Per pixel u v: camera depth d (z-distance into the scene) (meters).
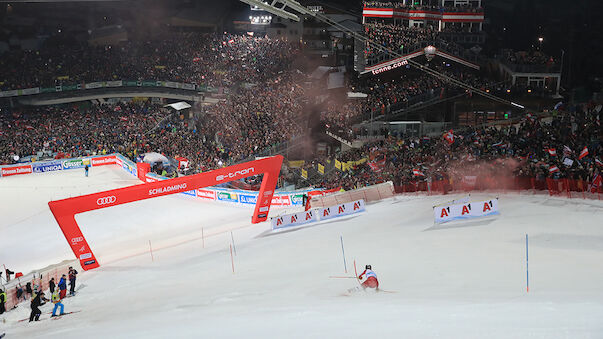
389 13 60.19
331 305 11.27
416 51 53.44
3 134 54.81
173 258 24.83
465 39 58.50
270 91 59.56
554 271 12.84
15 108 64.12
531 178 24.91
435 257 15.80
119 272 23.61
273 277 16.36
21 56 72.00
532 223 19.22
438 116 46.91
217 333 9.66
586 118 32.66
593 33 81.56
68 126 57.94
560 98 48.59
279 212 33.34
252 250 23.00
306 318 10.04
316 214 28.03
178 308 13.91
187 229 32.09
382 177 32.75
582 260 13.95
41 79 66.19
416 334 7.78
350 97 50.06
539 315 8.23
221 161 44.69
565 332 6.97
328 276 15.14
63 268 23.47
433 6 60.00
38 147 51.84
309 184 42.47
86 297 20.08
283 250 21.41
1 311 19.41
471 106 46.81
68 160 48.34
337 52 73.62
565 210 20.75
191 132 56.53
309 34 78.06
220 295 14.80
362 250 18.38
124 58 73.75
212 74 70.00
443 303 10.09
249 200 36.84
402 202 28.23
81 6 99.62
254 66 70.81
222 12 96.31
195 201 39.06
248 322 10.33
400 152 35.31
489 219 21.00
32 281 21.27
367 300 11.49
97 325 13.59
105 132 55.97
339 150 46.78
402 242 18.78
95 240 31.38
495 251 15.82
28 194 41.41
